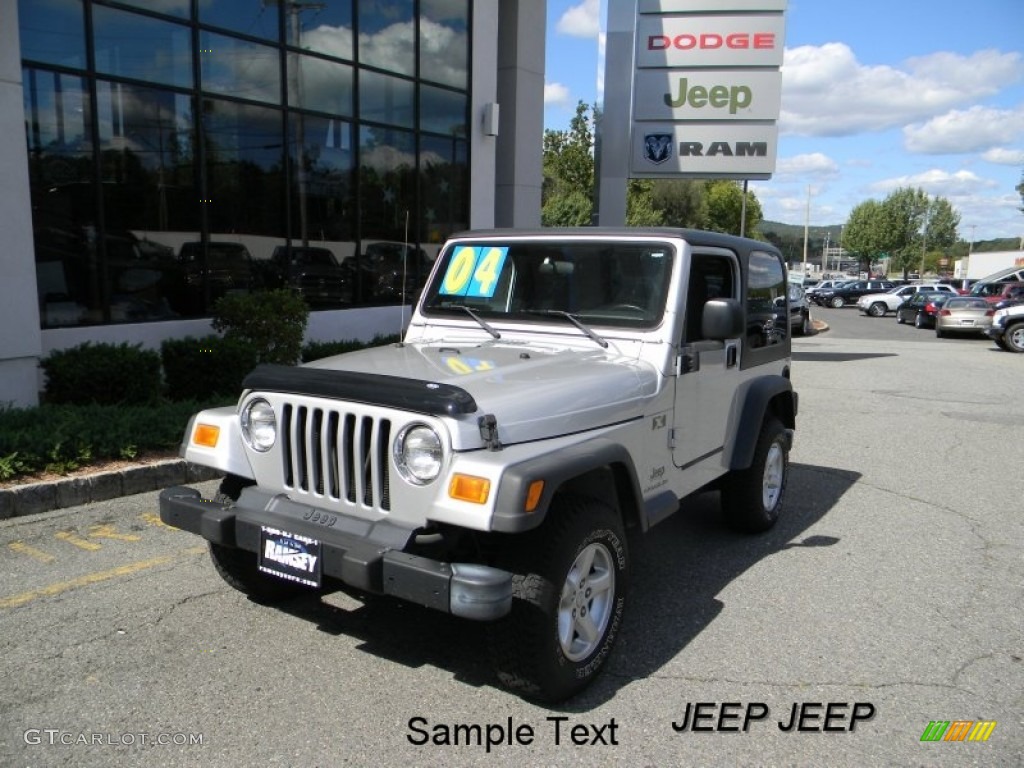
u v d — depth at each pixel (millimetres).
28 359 7496
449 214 13453
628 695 3354
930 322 28328
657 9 15164
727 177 15367
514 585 3012
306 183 11000
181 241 9445
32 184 7922
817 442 8539
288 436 3391
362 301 12023
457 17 13070
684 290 4039
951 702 3342
